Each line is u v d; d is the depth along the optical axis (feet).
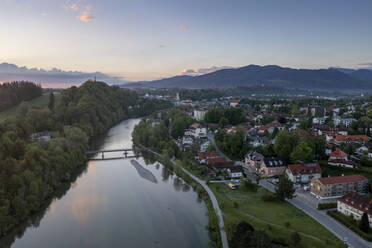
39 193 323.37
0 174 291.38
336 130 587.68
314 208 285.84
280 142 435.94
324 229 240.73
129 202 339.36
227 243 227.61
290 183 303.07
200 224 280.92
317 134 576.20
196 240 252.21
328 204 284.82
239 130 548.72
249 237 203.00
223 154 517.55
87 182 413.18
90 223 288.51
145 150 589.32
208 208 307.37
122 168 485.56
